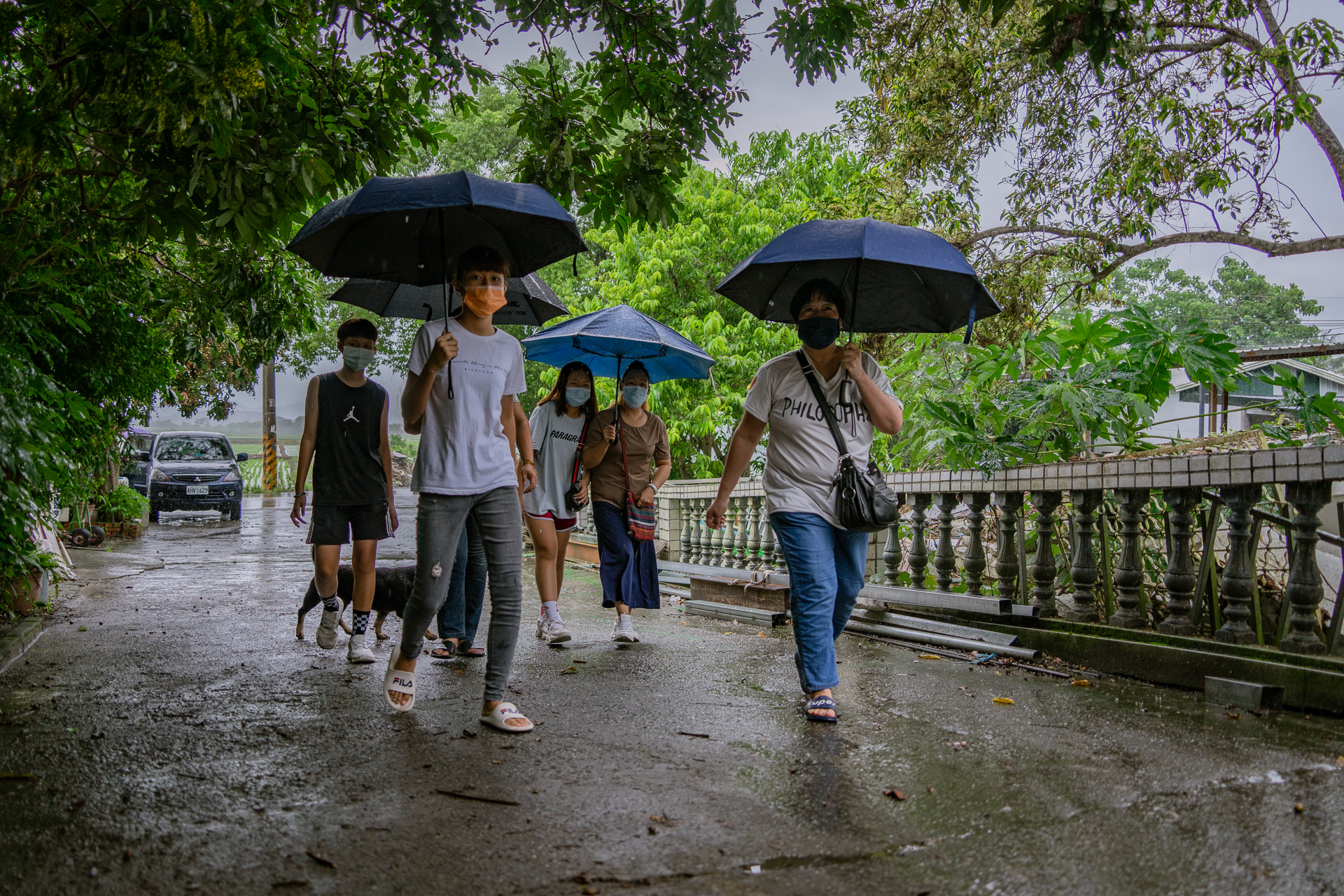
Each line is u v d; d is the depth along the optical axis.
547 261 4.70
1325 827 2.76
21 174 4.96
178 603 8.02
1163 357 6.49
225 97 4.00
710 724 3.99
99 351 7.33
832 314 4.24
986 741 3.73
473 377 3.96
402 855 2.54
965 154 11.50
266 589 9.06
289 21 5.54
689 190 18.27
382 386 5.31
